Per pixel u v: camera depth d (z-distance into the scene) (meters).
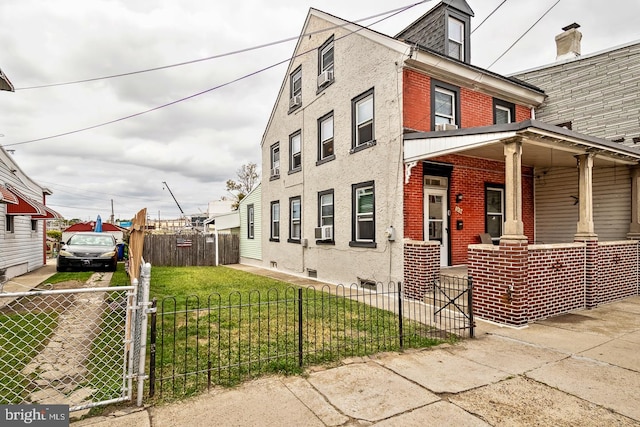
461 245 9.59
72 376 3.98
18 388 3.63
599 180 9.91
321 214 11.98
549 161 9.56
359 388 3.69
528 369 4.20
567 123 10.96
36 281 10.96
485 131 6.65
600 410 3.25
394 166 8.70
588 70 10.55
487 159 10.11
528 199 11.23
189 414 3.15
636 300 8.19
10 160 11.23
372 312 7.07
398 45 8.59
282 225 14.71
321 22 11.97
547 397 3.49
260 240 17.00
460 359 4.52
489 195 10.24
